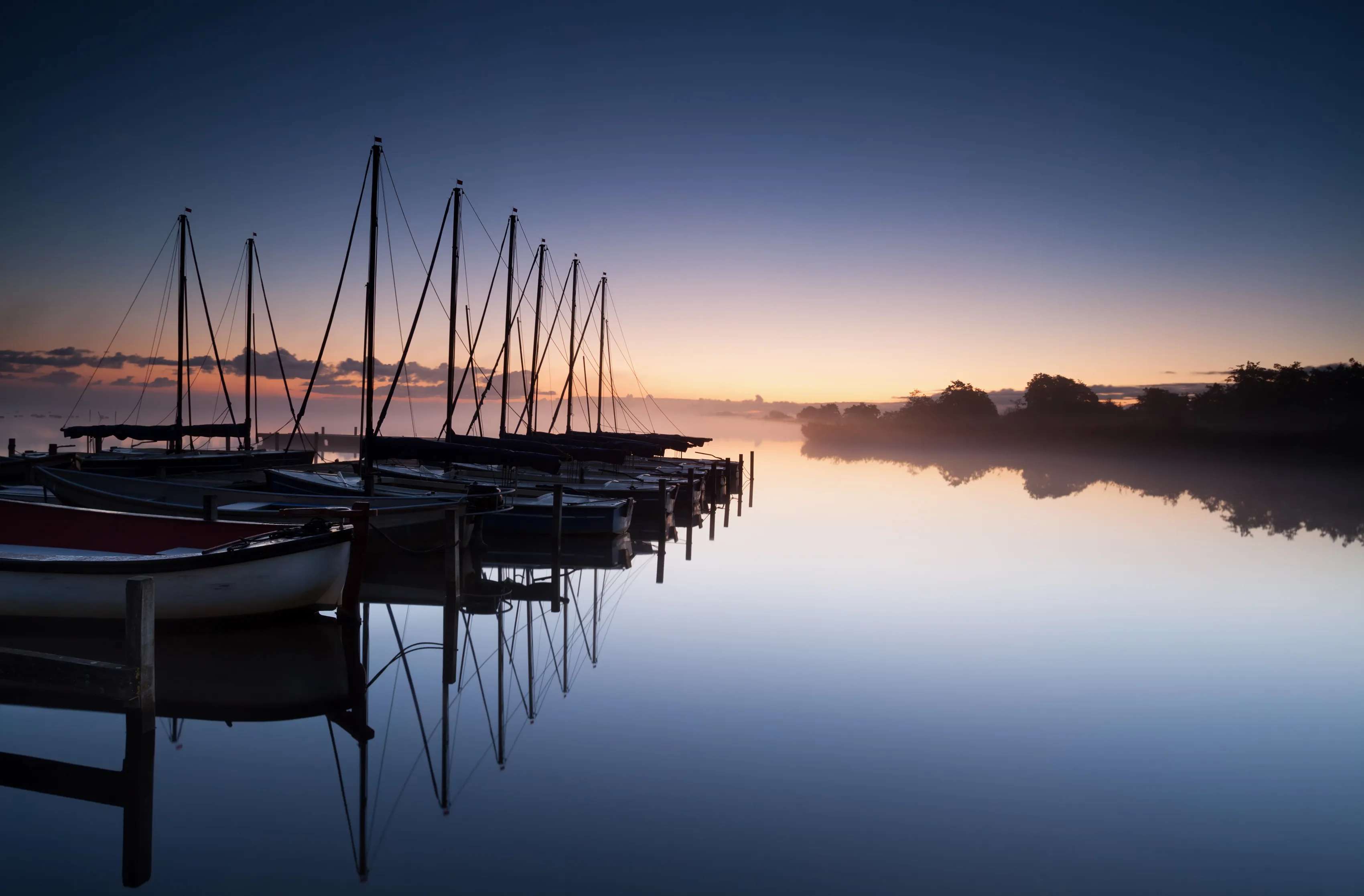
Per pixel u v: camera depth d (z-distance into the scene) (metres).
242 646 11.28
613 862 6.15
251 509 15.48
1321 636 13.88
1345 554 23.16
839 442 117.00
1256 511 35.62
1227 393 99.50
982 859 6.29
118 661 9.75
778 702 9.95
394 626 13.12
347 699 9.61
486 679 10.59
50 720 8.62
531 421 33.50
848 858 6.26
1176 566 20.80
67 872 5.89
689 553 21.88
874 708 9.79
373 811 6.91
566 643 12.49
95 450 32.91
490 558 20.06
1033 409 121.69
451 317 24.78
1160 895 5.84
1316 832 6.87
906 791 7.51
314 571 11.60
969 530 27.48
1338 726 9.49
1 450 42.38
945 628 13.96
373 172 19.73
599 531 21.61
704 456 52.19
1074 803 7.34
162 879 5.82
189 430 31.94
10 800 6.91
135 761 7.07
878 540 24.88
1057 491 45.28
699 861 6.16
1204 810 7.25
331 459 48.53
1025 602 16.22
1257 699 10.43
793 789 7.48
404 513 16.56
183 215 31.19
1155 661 12.15
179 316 31.02
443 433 25.00
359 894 5.64
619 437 40.97
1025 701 10.22
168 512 16.55
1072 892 5.86
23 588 10.48
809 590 16.95
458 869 6.01
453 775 7.66
